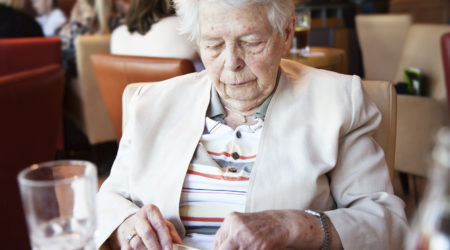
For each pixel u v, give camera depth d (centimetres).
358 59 543
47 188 62
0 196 191
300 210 104
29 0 394
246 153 116
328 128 111
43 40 316
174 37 221
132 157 122
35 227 63
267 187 110
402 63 294
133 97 129
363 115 111
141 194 121
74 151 361
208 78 127
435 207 51
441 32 273
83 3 361
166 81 131
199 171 117
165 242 107
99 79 226
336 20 540
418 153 244
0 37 346
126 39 239
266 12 105
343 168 112
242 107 117
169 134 122
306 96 116
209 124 121
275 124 114
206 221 117
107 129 341
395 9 664
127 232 111
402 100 247
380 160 113
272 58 109
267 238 96
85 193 64
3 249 195
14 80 190
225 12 104
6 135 190
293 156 111
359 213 105
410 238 56
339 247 102
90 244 66
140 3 227
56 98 221
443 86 264
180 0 112
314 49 272
